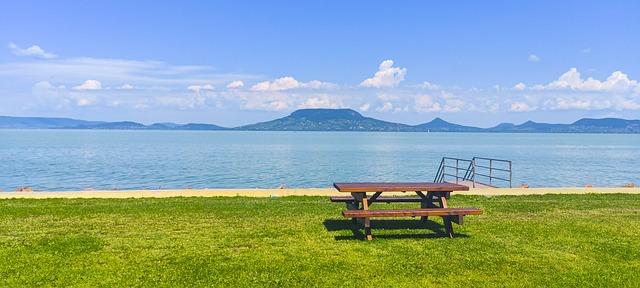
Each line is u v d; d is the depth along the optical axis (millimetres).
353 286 6363
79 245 8023
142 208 11531
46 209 11289
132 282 6391
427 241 8539
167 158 64500
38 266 6930
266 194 14477
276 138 196250
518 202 12961
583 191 15641
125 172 44344
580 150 98062
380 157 70188
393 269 6996
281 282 6469
